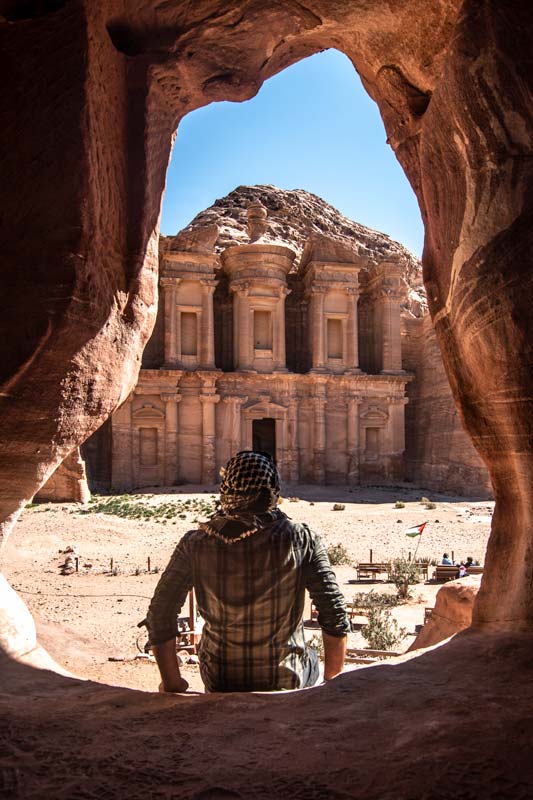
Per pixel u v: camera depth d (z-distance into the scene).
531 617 3.97
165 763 2.34
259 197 84.75
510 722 2.61
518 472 4.31
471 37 3.96
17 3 4.48
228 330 54.53
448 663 3.60
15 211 4.46
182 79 5.97
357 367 52.50
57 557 25.75
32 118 4.44
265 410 49.56
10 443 4.77
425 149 4.88
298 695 3.04
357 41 6.05
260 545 2.90
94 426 5.57
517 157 3.84
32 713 2.95
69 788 2.14
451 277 4.62
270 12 5.65
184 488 45.53
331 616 3.10
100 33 4.75
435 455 52.62
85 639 10.45
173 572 3.06
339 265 52.03
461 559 26.17
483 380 4.34
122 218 5.49
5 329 4.49
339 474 51.47
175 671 3.19
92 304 4.84
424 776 2.16
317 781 2.17
